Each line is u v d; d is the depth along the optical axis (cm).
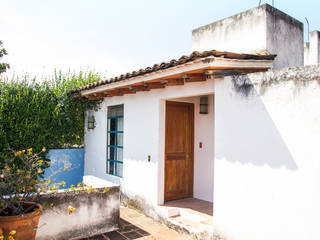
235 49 607
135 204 639
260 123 375
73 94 846
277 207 351
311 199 318
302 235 325
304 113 328
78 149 906
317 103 316
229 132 417
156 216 568
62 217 434
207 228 445
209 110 628
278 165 352
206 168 630
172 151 632
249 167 386
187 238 476
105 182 532
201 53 369
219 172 429
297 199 331
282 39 586
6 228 329
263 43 545
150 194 593
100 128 825
